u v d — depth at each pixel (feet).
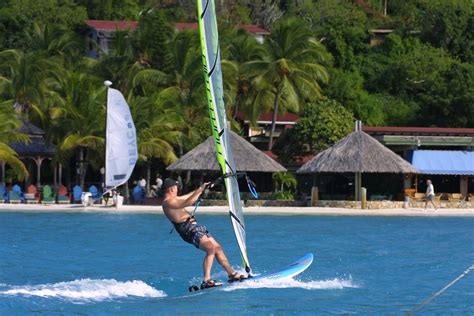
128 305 159.84
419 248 273.95
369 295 173.06
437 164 601.21
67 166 631.15
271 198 553.64
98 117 580.30
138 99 599.16
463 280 196.85
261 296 167.94
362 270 214.48
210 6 166.40
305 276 199.41
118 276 199.31
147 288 179.32
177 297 167.84
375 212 487.20
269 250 262.67
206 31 165.78
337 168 526.16
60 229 340.39
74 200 537.65
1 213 447.42
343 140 547.90
